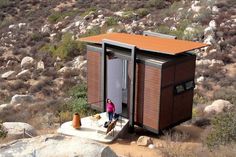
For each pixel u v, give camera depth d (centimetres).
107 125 1612
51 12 5941
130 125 1683
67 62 3712
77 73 3319
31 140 719
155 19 4441
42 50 4247
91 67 1825
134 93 1647
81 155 683
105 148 702
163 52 1544
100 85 1797
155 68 1564
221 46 3259
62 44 4044
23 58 3966
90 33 4278
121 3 5688
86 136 1579
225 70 2889
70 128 1641
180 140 1603
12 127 1589
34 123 1881
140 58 1622
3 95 2906
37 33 4944
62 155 681
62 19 5412
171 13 4506
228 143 1289
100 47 1775
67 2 6341
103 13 5147
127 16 4794
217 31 3512
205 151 1263
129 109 1677
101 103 1809
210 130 1544
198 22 3841
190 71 1700
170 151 1367
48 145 704
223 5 4194
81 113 2012
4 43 4831
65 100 2323
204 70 2894
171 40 1823
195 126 1844
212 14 3953
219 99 2206
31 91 2981
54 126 1831
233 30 3512
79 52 3869
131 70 1622
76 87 2592
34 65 3769
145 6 5291
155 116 1602
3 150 690
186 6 4616
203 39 3403
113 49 1752
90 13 5197
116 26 4475
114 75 1772
